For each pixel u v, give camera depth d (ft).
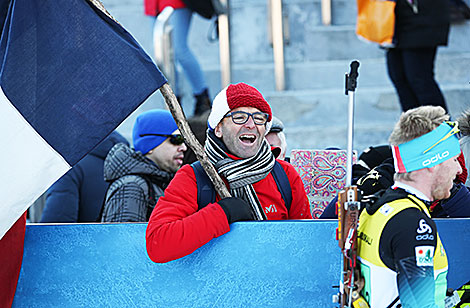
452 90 54.95
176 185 21.11
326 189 28.71
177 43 51.16
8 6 21.42
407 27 45.39
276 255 21.08
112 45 20.59
